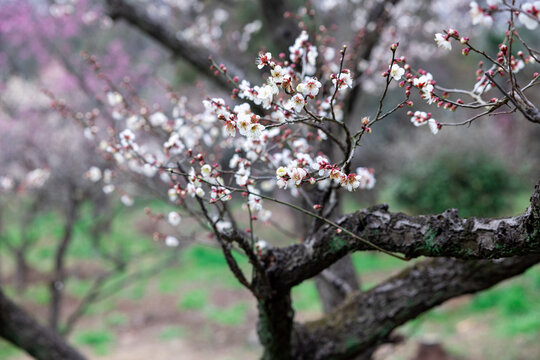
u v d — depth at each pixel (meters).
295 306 9.42
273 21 3.60
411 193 7.47
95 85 9.31
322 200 2.01
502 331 6.66
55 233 13.91
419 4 4.57
